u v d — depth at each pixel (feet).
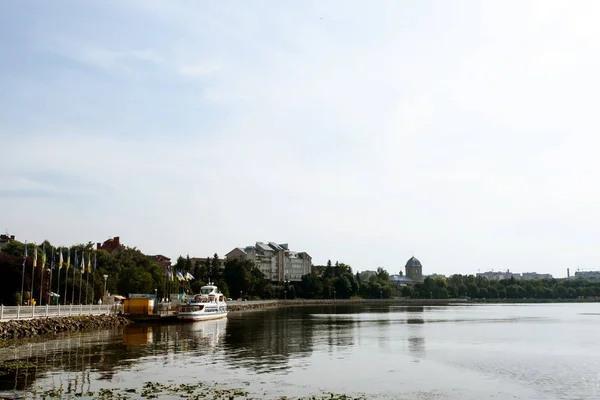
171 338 255.91
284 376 153.48
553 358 197.77
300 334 289.53
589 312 653.30
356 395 131.03
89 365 164.66
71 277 430.20
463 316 529.04
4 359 173.68
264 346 227.40
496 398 129.90
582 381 151.43
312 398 126.11
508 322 424.87
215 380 144.66
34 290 377.09
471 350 221.66
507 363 184.55
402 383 146.61
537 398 130.00
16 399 118.73
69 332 272.51
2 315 235.20
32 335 245.04
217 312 428.56
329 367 172.04
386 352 212.64
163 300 498.28
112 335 262.47
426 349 224.33
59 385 133.49
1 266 376.48
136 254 654.94
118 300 446.19
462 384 146.20
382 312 624.18
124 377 145.79
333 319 448.24
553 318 495.41
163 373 153.28
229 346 225.35
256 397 125.49
